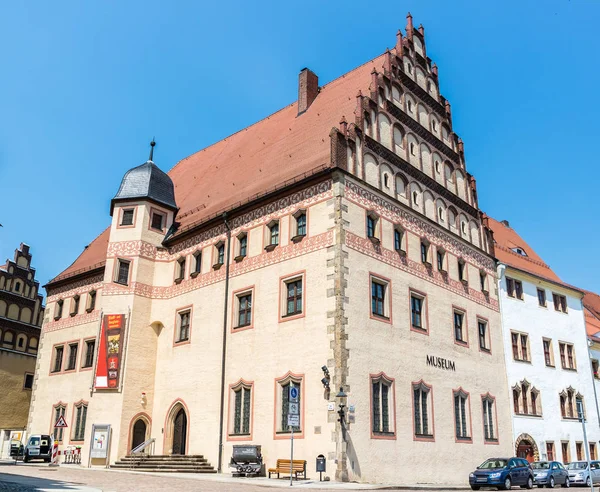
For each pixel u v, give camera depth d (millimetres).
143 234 38750
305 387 27188
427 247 34531
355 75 39062
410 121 36406
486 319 38656
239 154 43531
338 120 34344
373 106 33469
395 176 33500
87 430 34969
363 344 27516
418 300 32719
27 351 55625
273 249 31391
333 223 28641
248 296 32156
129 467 31828
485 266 40438
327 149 31734
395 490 22297
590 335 52625
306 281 28953
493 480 26594
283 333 29203
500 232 51281
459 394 33531
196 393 33219
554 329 45688
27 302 56625
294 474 25938
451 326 34625
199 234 37188
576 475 33719
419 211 34719
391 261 31047
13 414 52938
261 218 32906
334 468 24734
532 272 45094
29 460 38312
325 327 27234
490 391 36750
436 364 32219
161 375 36156
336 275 27562
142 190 39750
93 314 42125
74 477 24047
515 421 38375
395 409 28281
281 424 27891
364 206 30328
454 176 39562
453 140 40625
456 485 30297
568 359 46281
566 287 48375
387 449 27094
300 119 39625
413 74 38281
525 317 43062
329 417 25609
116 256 38344
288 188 31344
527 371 41219
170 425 34375
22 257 57281
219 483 22719
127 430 34406
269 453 27844
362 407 26406
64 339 43969
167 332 36938
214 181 42438
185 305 36219
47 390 43562
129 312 36781
